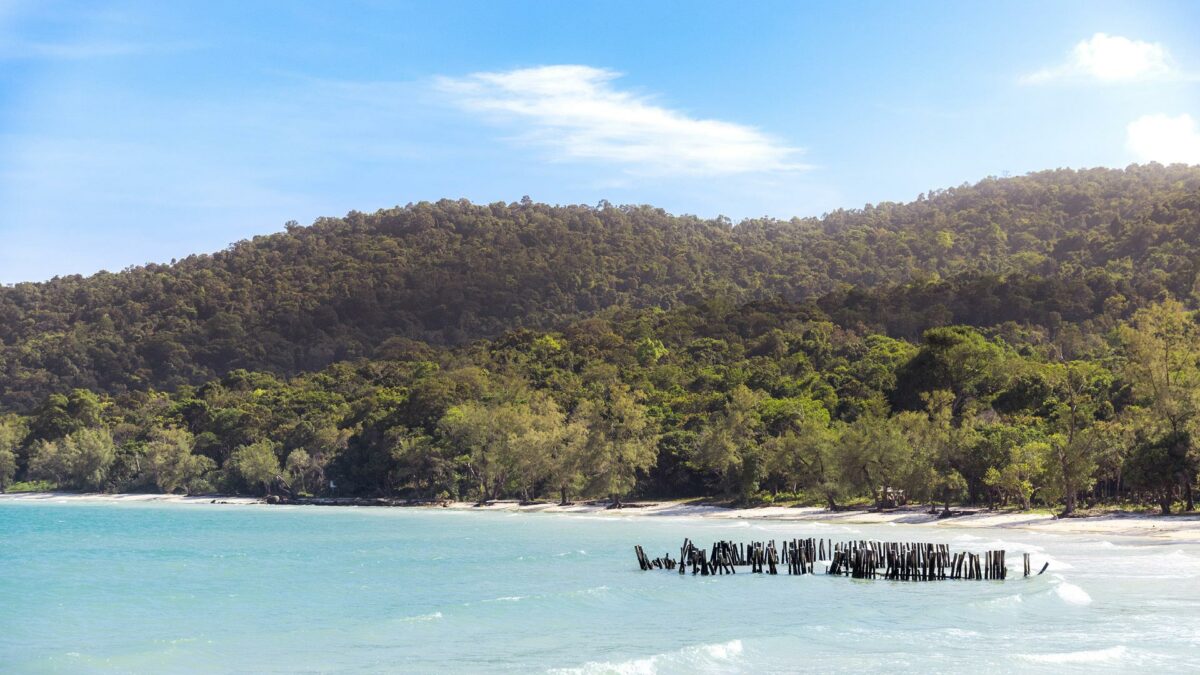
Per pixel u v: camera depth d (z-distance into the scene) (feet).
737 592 177.58
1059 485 305.53
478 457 500.74
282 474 578.66
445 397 559.38
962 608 150.61
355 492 559.79
